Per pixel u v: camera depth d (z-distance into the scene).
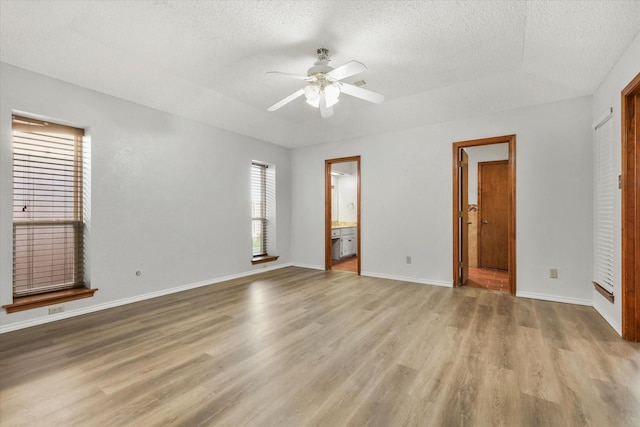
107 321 2.90
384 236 4.75
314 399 1.70
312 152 5.57
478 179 5.67
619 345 2.33
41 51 2.60
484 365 2.05
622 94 2.43
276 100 3.99
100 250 3.24
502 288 4.11
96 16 2.29
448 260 4.20
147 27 2.43
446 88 3.58
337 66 3.03
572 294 3.40
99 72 2.98
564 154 3.44
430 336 2.54
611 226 2.83
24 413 1.58
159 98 3.56
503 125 3.79
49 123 3.00
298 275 4.98
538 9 2.13
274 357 2.19
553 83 3.23
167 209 3.85
